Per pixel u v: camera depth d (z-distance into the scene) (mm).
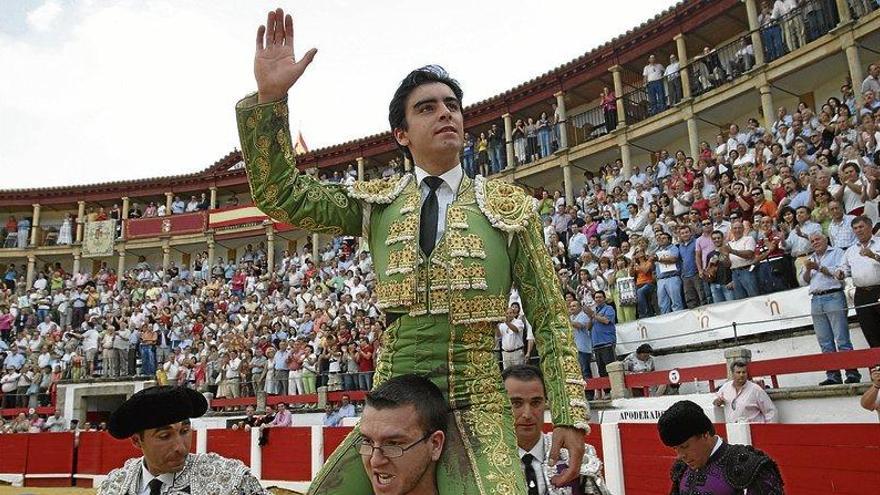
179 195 27531
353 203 1850
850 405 6215
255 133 1727
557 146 18844
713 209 9680
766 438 5691
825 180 8273
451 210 1725
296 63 1738
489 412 1612
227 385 14180
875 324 6535
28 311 21234
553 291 1749
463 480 1474
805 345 7820
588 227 12781
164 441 2719
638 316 9914
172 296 20344
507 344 9266
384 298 1712
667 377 7973
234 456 11883
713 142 16891
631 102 17672
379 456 1460
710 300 9047
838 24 13258
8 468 13734
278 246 24891
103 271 24219
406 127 1828
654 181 13289
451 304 1634
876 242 6637
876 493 4977
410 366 1645
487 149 20172
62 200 27500
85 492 11789
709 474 3150
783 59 14273
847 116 9719
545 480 2488
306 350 12984
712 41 17391
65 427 16094
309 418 12242
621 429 6906
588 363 9336
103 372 17125
